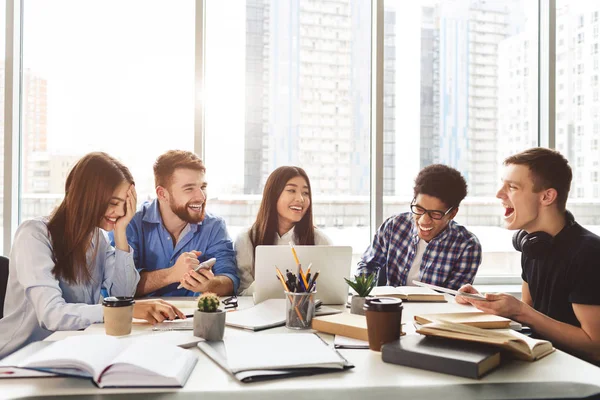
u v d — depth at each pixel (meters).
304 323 1.30
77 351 0.96
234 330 1.28
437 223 2.07
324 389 0.87
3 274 1.67
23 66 2.62
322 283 1.62
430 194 2.05
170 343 1.11
